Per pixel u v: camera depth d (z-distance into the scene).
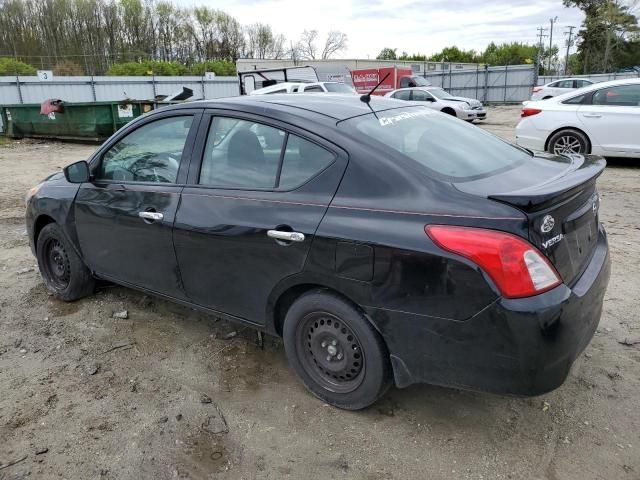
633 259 5.14
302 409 3.02
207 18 70.75
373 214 2.59
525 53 82.69
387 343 2.64
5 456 2.69
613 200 7.56
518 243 2.29
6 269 5.30
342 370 2.89
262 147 3.09
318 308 2.85
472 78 38.28
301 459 2.65
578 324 2.46
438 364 2.53
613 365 3.35
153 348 3.72
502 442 2.73
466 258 2.33
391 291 2.54
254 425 2.90
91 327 4.03
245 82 23.77
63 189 4.23
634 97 9.27
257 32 74.75
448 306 2.41
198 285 3.39
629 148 9.27
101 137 17.23
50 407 3.08
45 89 29.75
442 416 2.94
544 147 10.04
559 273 2.44
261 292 3.07
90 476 2.56
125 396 3.17
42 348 3.75
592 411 2.93
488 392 2.46
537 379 2.35
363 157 2.72
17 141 18.94
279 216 2.88
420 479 2.51
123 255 3.83
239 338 3.83
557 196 2.35
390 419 2.92
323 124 2.92
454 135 3.24
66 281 4.43
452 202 2.46
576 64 70.25
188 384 3.29
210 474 2.56
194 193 3.32
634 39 63.94
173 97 16.25
